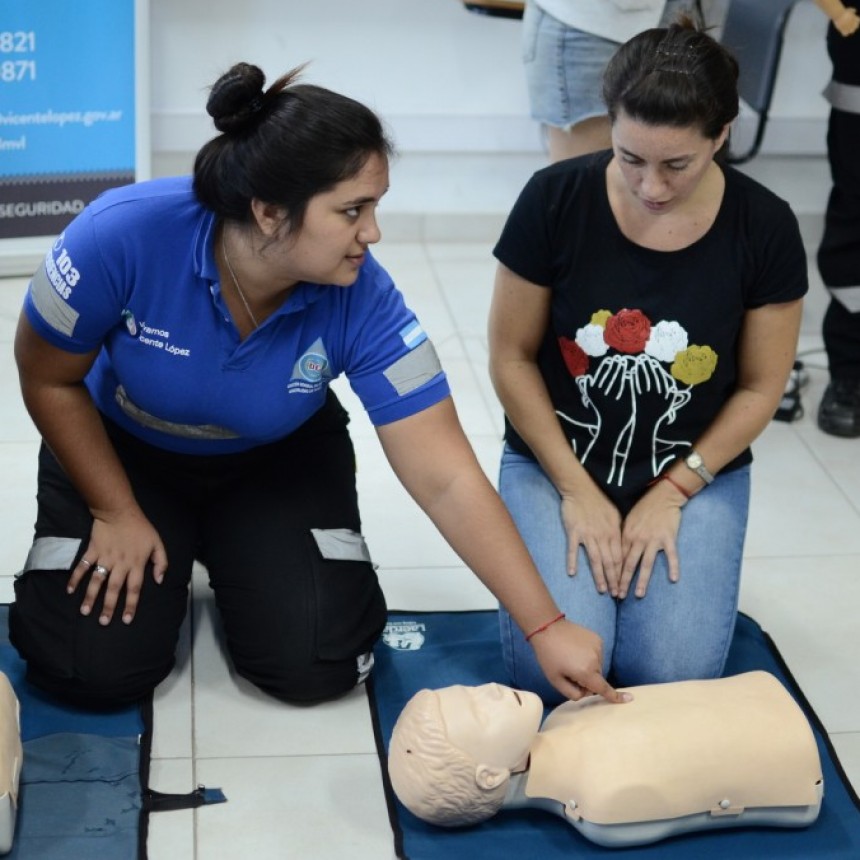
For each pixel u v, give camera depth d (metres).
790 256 1.90
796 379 3.02
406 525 2.54
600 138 2.86
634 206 1.87
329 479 2.09
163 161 3.76
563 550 2.05
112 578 1.94
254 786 1.88
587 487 2.06
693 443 2.05
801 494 2.74
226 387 1.84
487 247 3.86
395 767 1.77
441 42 3.73
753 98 3.05
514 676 2.06
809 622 2.35
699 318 1.92
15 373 2.96
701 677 2.03
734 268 1.90
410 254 3.78
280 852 1.77
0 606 2.21
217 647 2.16
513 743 1.73
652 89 1.68
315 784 1.89
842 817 1.88
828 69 3.84
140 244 1.74
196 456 2.04
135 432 2.02
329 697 2.05
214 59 3.66
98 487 1.95
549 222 1.92
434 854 1.77
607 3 2.67
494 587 1.84
